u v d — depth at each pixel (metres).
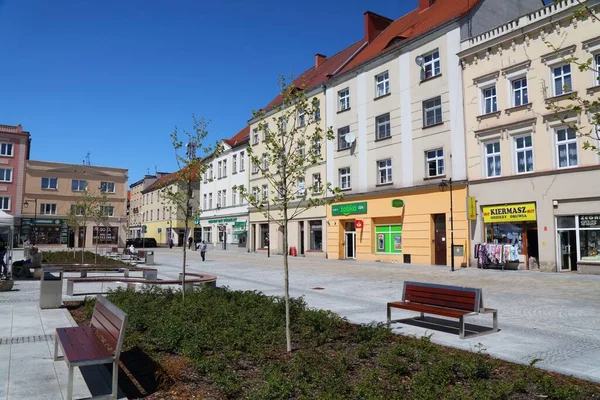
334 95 34.97
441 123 26.41
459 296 8.07
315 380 5.04
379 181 30.92
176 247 66.25
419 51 28.08
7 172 55.88
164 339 6.74
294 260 32.19
